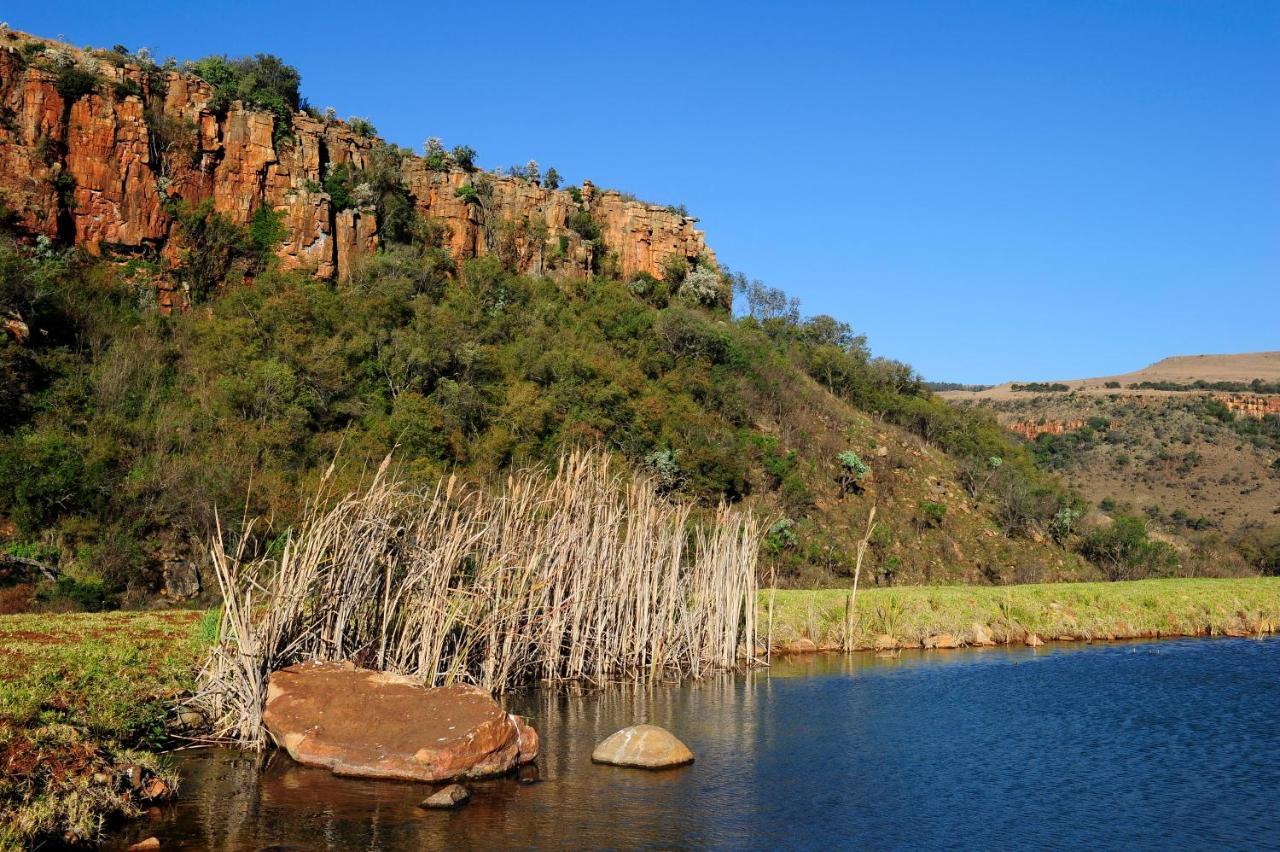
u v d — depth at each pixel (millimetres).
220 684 17859
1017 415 159875
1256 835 15438
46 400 49000
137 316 61438
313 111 85500
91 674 17828
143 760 14773
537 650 24453
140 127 68250
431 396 58031
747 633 29906
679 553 28172
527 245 90562
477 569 22922
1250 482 114750
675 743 18500
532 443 56688
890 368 100375
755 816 15531
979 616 39312
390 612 19984
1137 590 48188
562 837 14078
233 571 19484
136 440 47781
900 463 78375
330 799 15055
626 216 102125
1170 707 25047
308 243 73875
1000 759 19656
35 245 61719
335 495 37031
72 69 66438
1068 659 33500
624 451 59625
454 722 16938
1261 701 25891
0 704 14414
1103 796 17328
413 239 83562
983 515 75375
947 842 14836
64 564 40031
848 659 32438
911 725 22422
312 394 54062
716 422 71188
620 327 80625
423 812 14703
